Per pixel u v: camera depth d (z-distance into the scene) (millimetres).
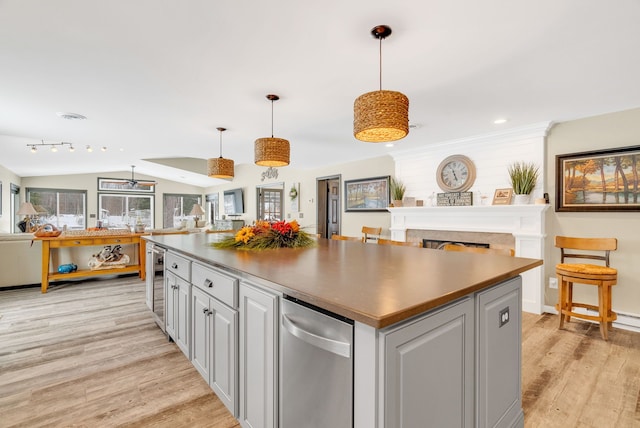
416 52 2043
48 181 9391
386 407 879
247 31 1835
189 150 5637
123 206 10578
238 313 1543
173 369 2217
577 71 2277
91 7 1614
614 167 3094
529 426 1684
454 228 4223
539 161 3549
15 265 4398
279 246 2387
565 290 3049
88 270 4738
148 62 2225
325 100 2941
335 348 987
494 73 2320
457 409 1192
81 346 2584
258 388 1399
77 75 2438
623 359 2414
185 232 5785
